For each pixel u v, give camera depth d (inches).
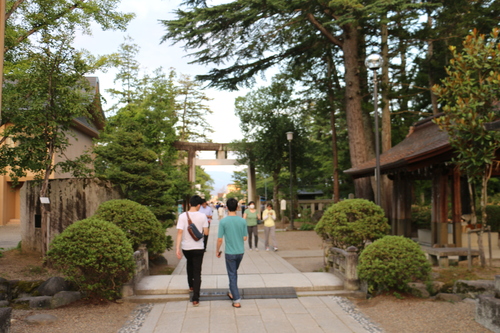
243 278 339.6
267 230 586.2
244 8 647.1
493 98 336.2
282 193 1423.5
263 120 1275.8
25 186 478.3
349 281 306.3
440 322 228.8
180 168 1359.5
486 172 354.0
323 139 1350.9
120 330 227.1
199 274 275.7
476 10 753.6
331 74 1013.8
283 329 225.1
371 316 249.6
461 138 342.6
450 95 364.8
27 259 418.3
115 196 460.1
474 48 339.3
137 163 479.8
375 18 695.7
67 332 221.0
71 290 295.0
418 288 283.9
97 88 1018.7
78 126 929.5
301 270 422.3
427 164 424.2
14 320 237.1
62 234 274.7
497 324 207.5
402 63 917.8
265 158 1259.8
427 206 826.8
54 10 412.5
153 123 1072.8
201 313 256.4
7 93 394.3
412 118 1004.6
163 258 458.3
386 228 378.9
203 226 280.1
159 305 277.7
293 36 847.7
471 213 495.2
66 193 453.4
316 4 678.5
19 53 420.8
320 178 1563.7
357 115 796.6
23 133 435.5
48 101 407.2
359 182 860.0
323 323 235.5
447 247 431.2
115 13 441.4
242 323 235.9
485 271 341.4
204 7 682.2
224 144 1393.9
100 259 269.0
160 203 490.3
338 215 382.3
